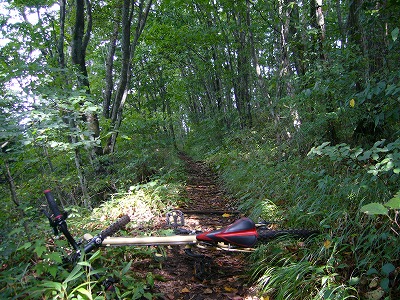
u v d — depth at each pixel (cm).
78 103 551
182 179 1081
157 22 1742
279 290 318
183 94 2756
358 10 551
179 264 397
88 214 638
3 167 382
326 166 575
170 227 513
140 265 385
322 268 311
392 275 299
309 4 693
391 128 532
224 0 1191
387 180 385
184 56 1980
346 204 414
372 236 319
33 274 317
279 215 518
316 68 622
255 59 1062
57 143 494
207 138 2103
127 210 656
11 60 569
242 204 680
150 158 1059
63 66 823
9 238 349
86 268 291
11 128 358
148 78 2272
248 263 394
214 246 355
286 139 844
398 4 484
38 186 531
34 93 442
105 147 938
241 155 1152
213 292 336
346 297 271
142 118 1388
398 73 414
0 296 265
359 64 527
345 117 576
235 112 1761
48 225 388
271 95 1073
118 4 1134
